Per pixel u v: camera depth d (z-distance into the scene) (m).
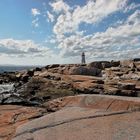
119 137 4.32
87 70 32.53
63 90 20.39
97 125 5.01
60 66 40.69
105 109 6.77
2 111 7.86
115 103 6.94
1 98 17.89
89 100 7.63
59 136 4.58
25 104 16.28
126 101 6.82
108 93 17.81
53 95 19.88
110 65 40.28
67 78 24.86
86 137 4.41
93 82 21.47
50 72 33.84
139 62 39.12
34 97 18.88
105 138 4.30
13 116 7.23
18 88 25.14
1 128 6.07
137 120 5.19
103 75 31.73
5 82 32.91
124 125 4.89
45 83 23.81
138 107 6.48
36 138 4.64
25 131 5.13
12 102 16.52
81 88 19.66
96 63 39.41
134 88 18.69
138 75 27.42
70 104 8.08
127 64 40.09
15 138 4.93
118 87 18.92
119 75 29.70
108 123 5.09
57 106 8.45
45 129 5.05
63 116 5.83
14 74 38.50
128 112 5.94
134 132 4.51
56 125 5.21
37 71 38.75
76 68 32.56
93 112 6.09
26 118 7.02
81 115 5.83
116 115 5.66
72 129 4.88
